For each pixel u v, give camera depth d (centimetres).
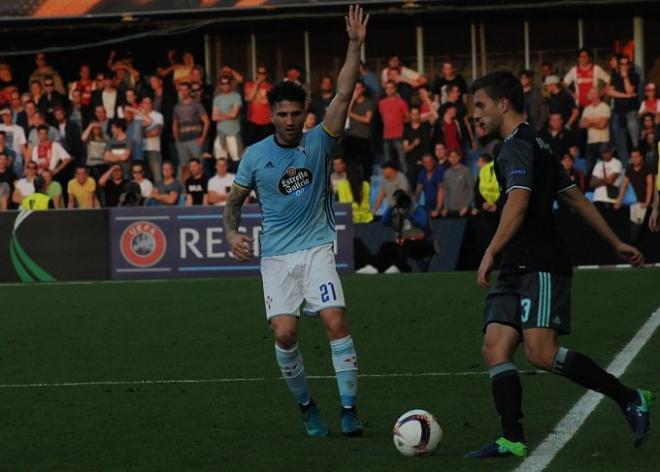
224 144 6588
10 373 3125
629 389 1977
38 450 2181
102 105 6806
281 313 2219
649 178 5572
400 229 5516
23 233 5597
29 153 6625
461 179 5775
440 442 2067
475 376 2878
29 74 7644
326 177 2234
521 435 2005
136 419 2466
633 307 4038
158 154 6669
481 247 5534
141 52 7594
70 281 5525
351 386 2236
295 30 7475
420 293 4616
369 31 7481
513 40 7331
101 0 6794
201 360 3256
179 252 5516
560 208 5488
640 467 1931
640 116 6206
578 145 6303
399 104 6369
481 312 4056
